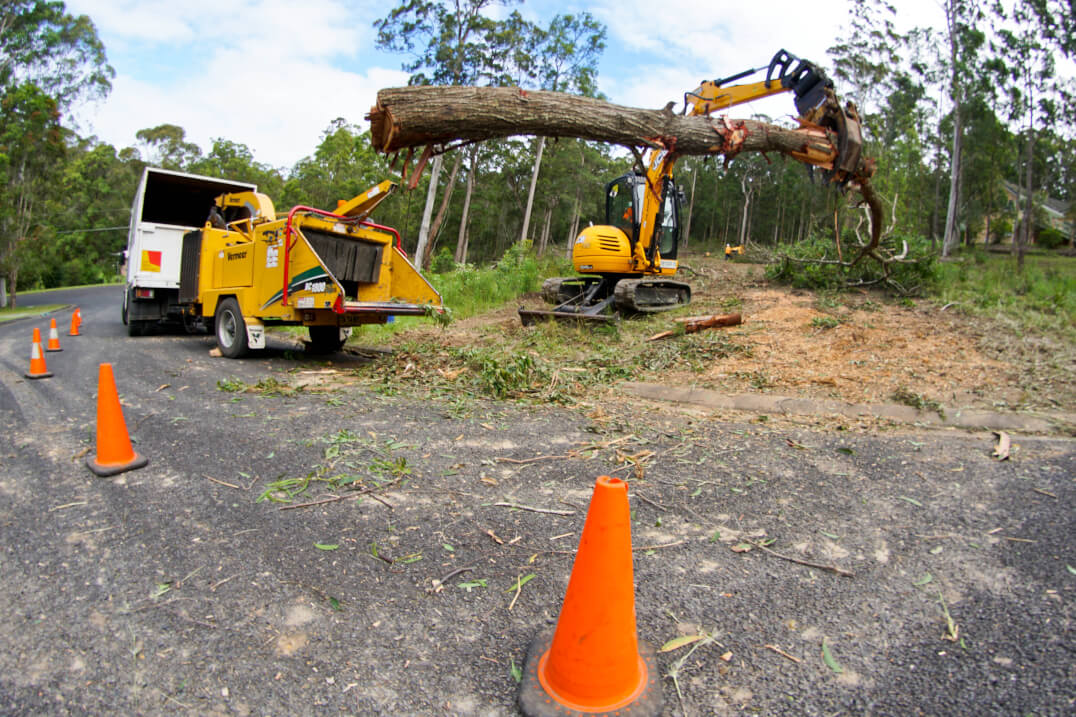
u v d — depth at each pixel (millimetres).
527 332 10555
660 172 10492
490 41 24875
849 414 5547
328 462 4242
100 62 30766
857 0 32750
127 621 2414
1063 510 3316
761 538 3119
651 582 2705
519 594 2615
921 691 1989
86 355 9656
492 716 1910
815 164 6047
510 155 40438
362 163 42625
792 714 1904
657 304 11422
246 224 9727
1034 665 2082
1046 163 26328
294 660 2184
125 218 55781
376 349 10430
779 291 12344
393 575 2764
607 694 1879
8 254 24281
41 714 1924
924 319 8836
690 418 5520
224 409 5789
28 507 3504
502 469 4148
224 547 3016
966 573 2727
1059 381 5945
